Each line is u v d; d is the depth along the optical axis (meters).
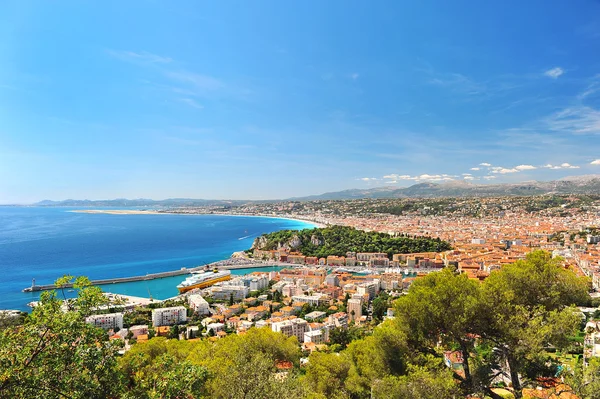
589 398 32.06
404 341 44.81
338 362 65.44
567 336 37.97
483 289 43.91
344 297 193.88
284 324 134.75
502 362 42.59
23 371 24.61
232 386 41.03
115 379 28.41
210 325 142.88
